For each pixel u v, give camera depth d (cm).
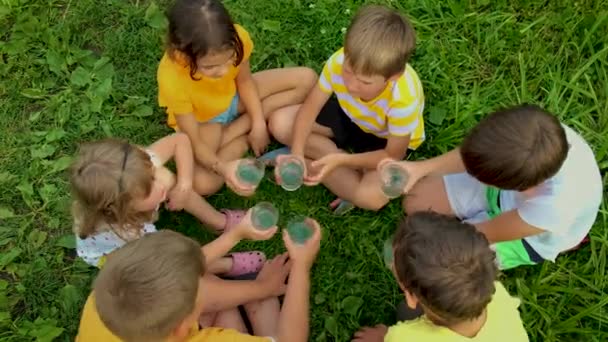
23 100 178
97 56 185
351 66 134
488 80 180
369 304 156
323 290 157
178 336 111
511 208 142
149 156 131
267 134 169
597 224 158
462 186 152
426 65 180
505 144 118
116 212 123
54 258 160
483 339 114
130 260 105
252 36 185
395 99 144
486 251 109
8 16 187
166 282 104
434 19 186
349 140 167
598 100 175
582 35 183
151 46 185
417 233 111
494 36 184
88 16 188
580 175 131
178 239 111
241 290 146
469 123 173
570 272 154
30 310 155
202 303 118
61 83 181
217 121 165
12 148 172
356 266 160
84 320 119
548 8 188
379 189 158
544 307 152
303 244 148
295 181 157
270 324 149
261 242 163
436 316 112
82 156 123
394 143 153
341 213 165
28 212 166
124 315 104
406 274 110
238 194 163
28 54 183
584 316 150
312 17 187
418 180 155
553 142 118
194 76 147
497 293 122
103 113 176
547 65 180
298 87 171
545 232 136
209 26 133
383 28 131
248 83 162
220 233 163
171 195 152
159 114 177
